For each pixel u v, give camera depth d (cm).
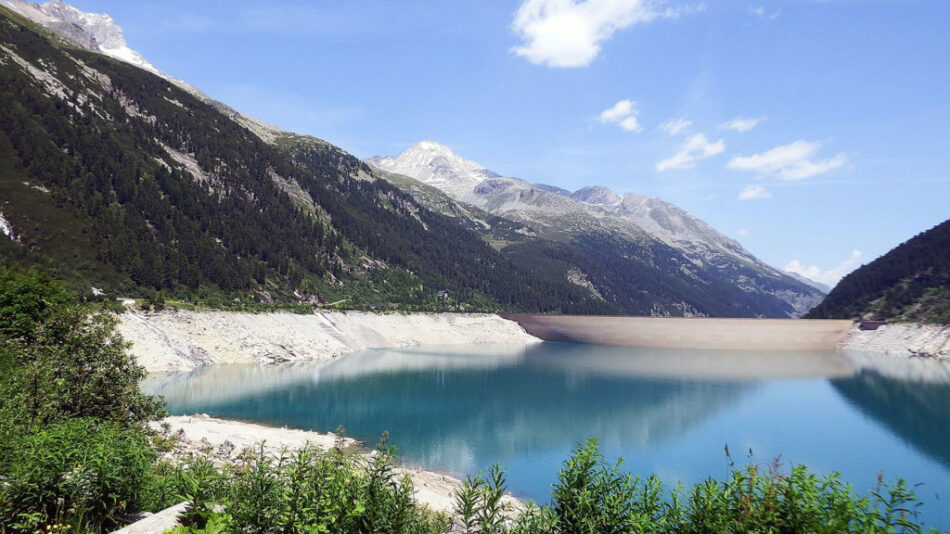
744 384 9394
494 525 1140
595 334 17962
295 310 13238
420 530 1277
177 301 10906
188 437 3762
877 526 791
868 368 11488
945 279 16238
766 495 877
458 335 17488
